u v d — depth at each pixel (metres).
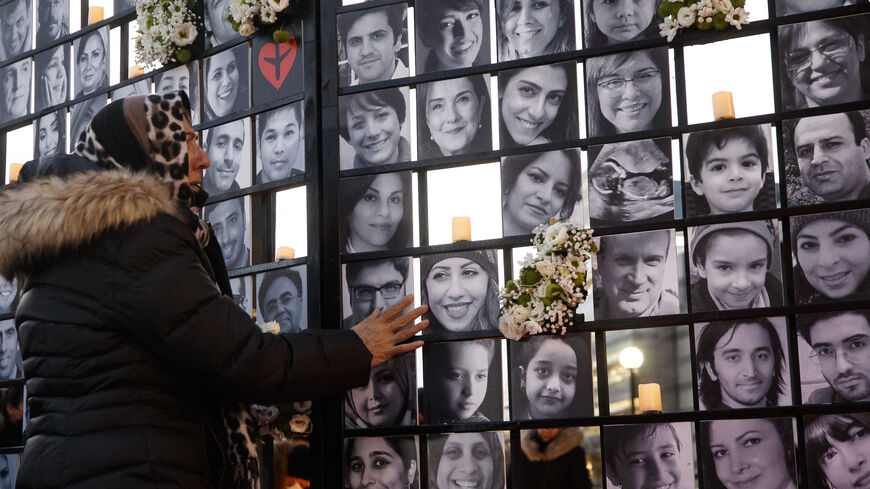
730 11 2.51
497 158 2.71
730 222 2.47
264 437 2.80
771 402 2.38
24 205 2.01
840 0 2.47
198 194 2.43
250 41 3.01
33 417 2.00
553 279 2.55
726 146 2.50
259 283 2.90
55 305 1.99
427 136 2.78
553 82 2.69
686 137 2.54
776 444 2.36
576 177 2.62
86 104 3.33
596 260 2.56
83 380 1.94
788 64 2.49
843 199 2.39
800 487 2.33
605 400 2.53
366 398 2.71
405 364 2.69
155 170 2.22
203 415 2.03
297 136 2.89
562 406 2.54
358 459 2.69
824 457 2.32
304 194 2.89
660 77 2.58
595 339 2.56
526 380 2.58
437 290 2.70
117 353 1.94
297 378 2.08
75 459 1.87
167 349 1.93
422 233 2.78
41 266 2.03
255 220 2.96
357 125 2.84
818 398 2.34
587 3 2.68
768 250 2.43
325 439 2.72
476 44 2.78
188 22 3.09
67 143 3.36
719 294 2.45
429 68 2.81
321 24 2.92
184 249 2.00
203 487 1.99
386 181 2.80
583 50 2.65
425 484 2.64
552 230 2.54
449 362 2.66
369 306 2.75
